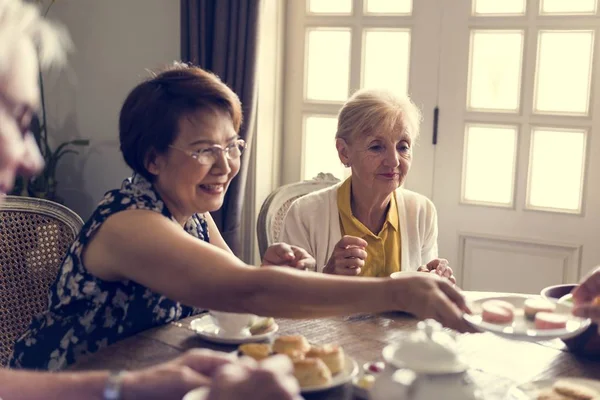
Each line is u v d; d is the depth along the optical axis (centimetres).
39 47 81
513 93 270
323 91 299
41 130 319
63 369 146
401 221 204
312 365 113
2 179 78
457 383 97
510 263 274
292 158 305
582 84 260
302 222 204
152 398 96
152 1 305
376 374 112
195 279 127
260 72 289
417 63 280
